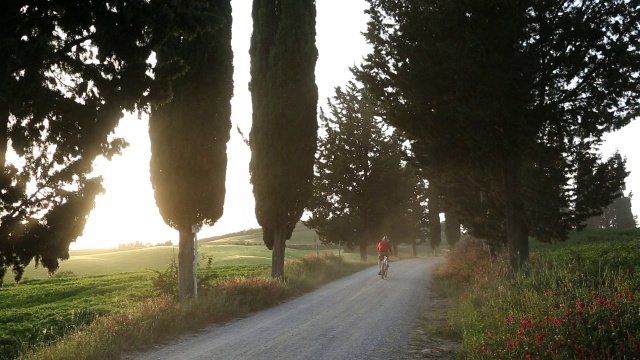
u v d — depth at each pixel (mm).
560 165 14406
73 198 6703
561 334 5316
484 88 11891
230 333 9789
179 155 13875
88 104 6926
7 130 6535
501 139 12336
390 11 13984
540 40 12844
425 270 28547
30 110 6301
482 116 11844
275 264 20109
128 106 7172
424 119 13930
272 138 20219
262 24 21359
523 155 12711
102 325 9562
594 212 14508
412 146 15648
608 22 12008
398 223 53344
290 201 20078
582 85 13031
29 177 6652
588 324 5406
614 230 33312
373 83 14547
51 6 6727
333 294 16859
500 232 19203
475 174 14961
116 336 8594
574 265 12141
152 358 7695
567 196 14352
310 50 21094
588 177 14289
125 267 60688
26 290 30406
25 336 14086
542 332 5516
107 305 18453
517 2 12266
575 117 13188
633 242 16703
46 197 6672
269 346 8391
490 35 12633
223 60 14625
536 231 13836
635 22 11641
